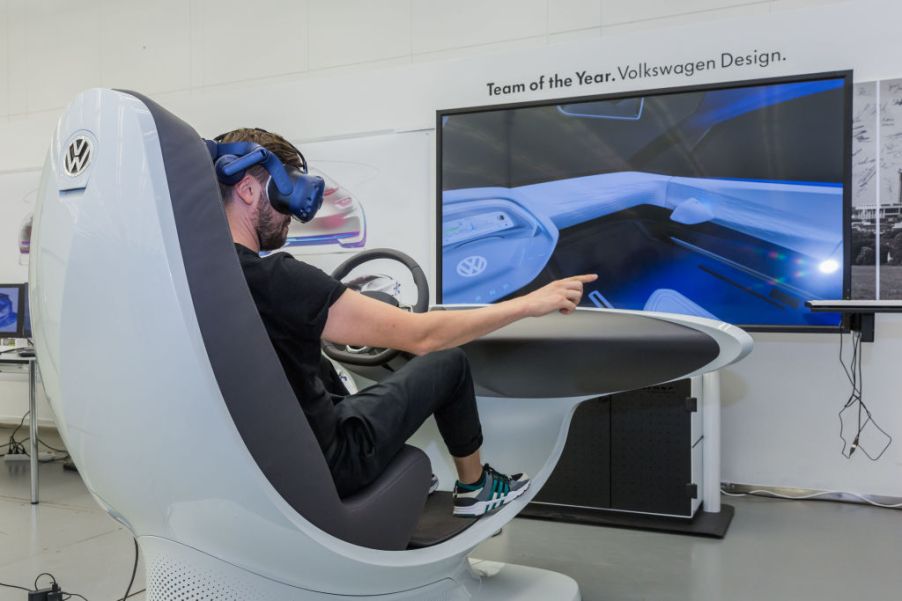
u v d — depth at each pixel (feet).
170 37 15.21
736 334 4.52
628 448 8.63
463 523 4.88
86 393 2.98
